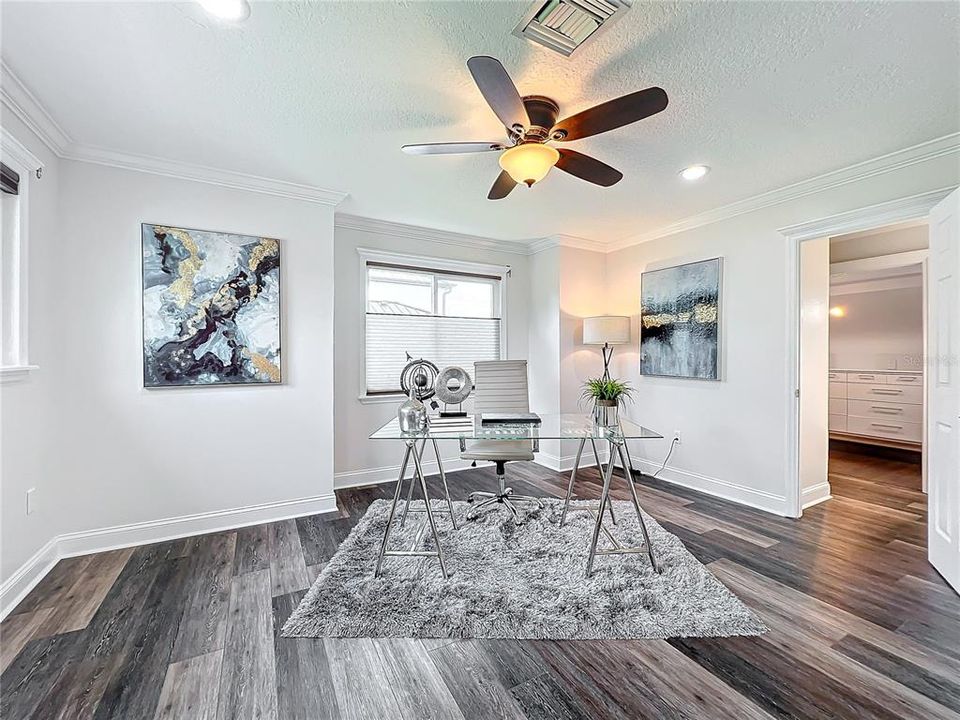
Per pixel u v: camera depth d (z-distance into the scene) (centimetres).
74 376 251
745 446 344
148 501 271
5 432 203
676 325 394
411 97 203
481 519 302
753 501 337
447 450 444
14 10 148
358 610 197
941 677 158
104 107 210
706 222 372
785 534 283
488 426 252
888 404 527
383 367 412
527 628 185
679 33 160
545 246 465
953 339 218
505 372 320
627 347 451
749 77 186
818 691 151
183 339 278
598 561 241
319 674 160
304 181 303
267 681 157
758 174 288
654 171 283
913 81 188
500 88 155
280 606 203
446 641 178
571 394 456
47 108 211
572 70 181
